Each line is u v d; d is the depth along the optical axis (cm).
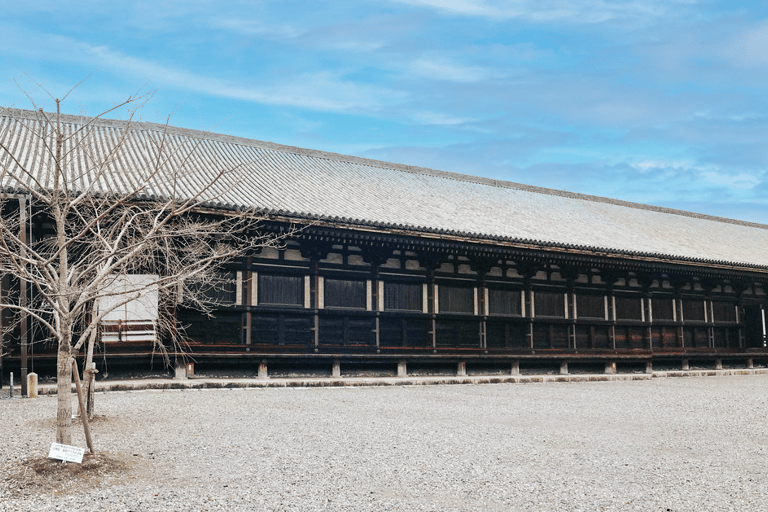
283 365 2539
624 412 1848
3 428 1353
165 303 2088
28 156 2408
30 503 843
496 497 912
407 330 2798
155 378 2298
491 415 1734
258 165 3266
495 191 4247
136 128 3266
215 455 1131
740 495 945
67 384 1012
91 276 1455
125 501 855
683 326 3756
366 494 912
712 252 3984
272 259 2519
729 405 2066
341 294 2655
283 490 920
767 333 4222
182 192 2394
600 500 902
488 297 3034
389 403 1950
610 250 3172
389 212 2892
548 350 3169
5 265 1365
